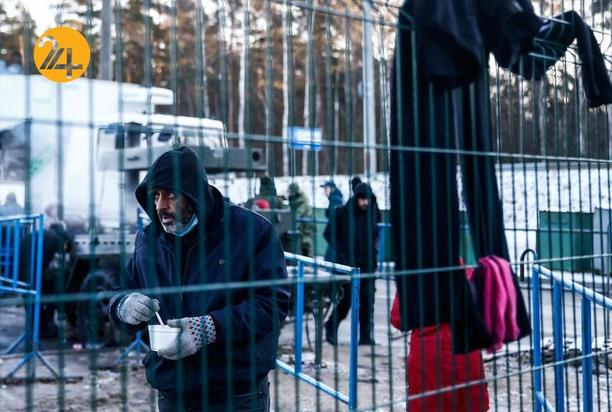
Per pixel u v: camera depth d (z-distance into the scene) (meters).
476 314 2.74
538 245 3.74
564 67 3.49
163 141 6.58
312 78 2.44
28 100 1.95
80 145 7.76
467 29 2.62
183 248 2.93
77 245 7.40
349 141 2.53
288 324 9.31
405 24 2.68
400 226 2.66
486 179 2.85
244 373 2.90
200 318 2.73
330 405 5.84
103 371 6.85
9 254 6.91
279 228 8.06
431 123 2.64
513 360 7.07
